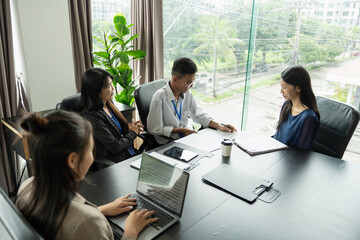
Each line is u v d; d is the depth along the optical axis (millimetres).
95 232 724
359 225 1024
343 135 1705
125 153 1905
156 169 1141
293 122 1758
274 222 1034
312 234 974
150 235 949
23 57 2355
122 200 1115
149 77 3328
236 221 1036
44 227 700
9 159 2279
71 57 2588
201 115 2275
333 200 1177
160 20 3072
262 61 2787
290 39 2602
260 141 1771
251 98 2965
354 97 2467
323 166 1475
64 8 2445
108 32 3230
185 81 2008
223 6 2861
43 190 687
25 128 668
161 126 2078
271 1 2559
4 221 597
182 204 1034
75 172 724
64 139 667
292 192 1232
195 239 944
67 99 1859
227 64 3031
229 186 1254
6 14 2162
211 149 1674
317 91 2645
